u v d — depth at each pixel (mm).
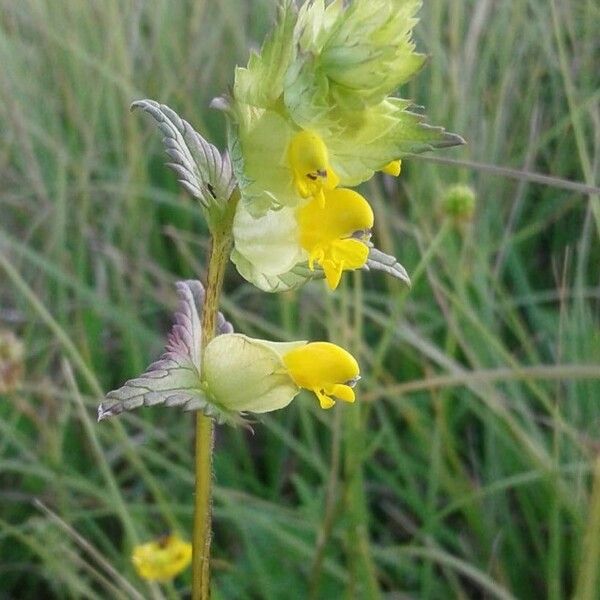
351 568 169
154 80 280
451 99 243
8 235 247
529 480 189
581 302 197
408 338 193
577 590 151
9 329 232
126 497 216
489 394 189
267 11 290
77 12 289
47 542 192
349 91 95
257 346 108
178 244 246
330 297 207
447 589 194
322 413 207
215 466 215
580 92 233
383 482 219
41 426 198
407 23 96
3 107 257
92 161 265
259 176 99
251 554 187
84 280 249
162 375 106
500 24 261
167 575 166
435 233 226
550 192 241
